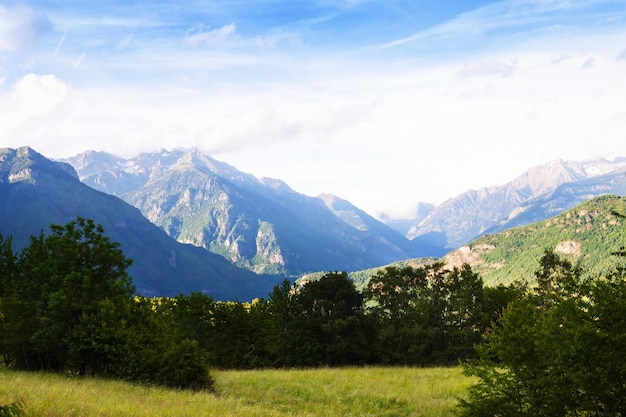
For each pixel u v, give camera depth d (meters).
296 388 27.45
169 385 25.58
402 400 23.69
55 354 30.88
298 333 49.38
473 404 16.06
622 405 12.48
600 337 12.59
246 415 16.91
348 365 47.72
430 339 49.25
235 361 50.12
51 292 30.77
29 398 14.62
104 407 14.70
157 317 34.47
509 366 15.39
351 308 51.91
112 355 28.05
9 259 35.41
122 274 33.81
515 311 16.16
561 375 13.87
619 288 13.34
